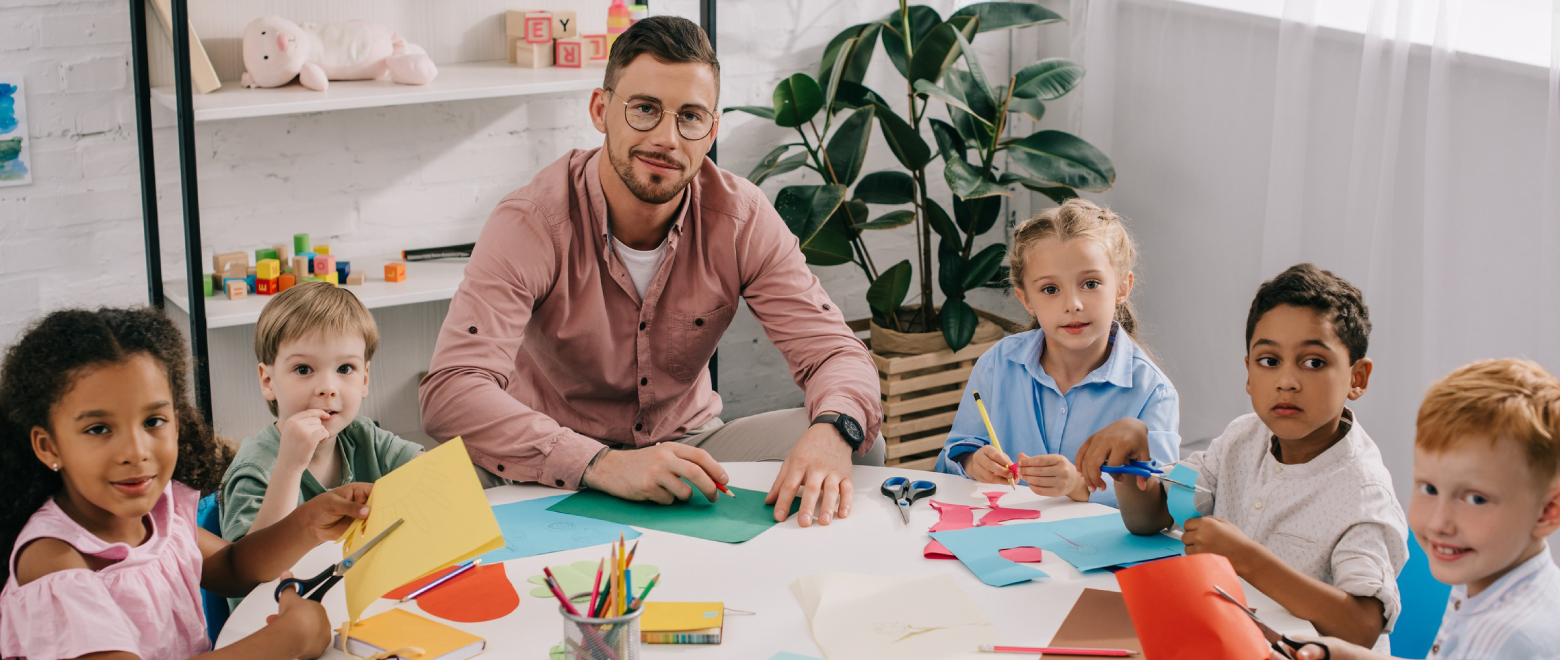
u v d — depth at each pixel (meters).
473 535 1.06
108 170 2.35
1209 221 2.70
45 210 2.31
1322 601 1.15
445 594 1.17
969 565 1.23
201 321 2.22
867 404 1.63
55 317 1.04
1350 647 0.98
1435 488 0.99
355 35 2.40
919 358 2.77
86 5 2.25
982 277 2.75
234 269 2.37
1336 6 2.38
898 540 1.31
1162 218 2.82
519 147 2.75
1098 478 1.39
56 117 2.28
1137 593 1.04
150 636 1.07
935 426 2.85
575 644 0.97
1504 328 2.11
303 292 1.57
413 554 1.07
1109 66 2.86
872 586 1.18
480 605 1.15
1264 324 1.30
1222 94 2.62
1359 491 1.29
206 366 2.25
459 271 2.56
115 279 2.41
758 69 2.94
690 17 2.82
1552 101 1.92
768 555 1.27
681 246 1.79
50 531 1.03
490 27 2.67
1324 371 1.27
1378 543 1.25
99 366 1.00
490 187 2.74
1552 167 1.94
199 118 2.12
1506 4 2.08
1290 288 1.29
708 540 1.31
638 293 1.80
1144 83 2.81
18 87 2.23
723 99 2.91
